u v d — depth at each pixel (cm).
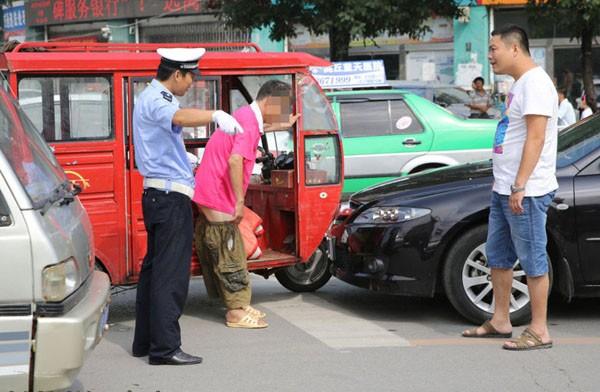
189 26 2619
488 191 720
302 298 862
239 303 744
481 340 693
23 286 443
